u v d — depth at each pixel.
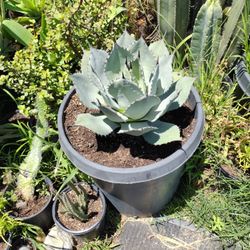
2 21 1.79
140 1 1.91
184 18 1.77
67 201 1.44
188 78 1.38
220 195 1.62
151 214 1.61
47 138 1.68
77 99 1.50
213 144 1.61
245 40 1.64
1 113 1.84
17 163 1.69
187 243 1.55
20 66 1.58
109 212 1.63
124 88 1.24
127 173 1.28
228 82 1.77
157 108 1.33
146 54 1.36
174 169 1.31
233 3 1.64
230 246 1.53
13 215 1.54
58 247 1.55
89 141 1.41
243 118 1.61
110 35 1.70
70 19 1.57
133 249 1.56
